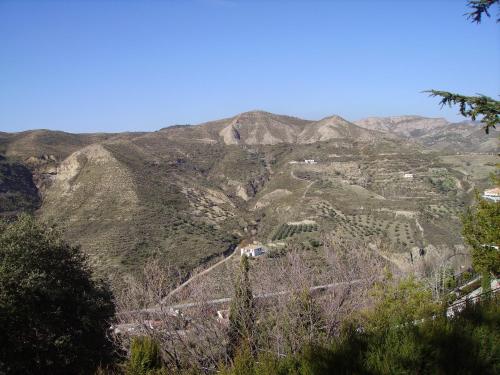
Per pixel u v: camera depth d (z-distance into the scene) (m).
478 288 17.66
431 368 4.74
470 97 7.74
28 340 12.59
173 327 9.37
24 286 12.26
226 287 11.58
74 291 14.70
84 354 13.31
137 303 10.41
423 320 6.00
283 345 8.05
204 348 8.75
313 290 11.62
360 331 6.48
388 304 11.21
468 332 5.30
